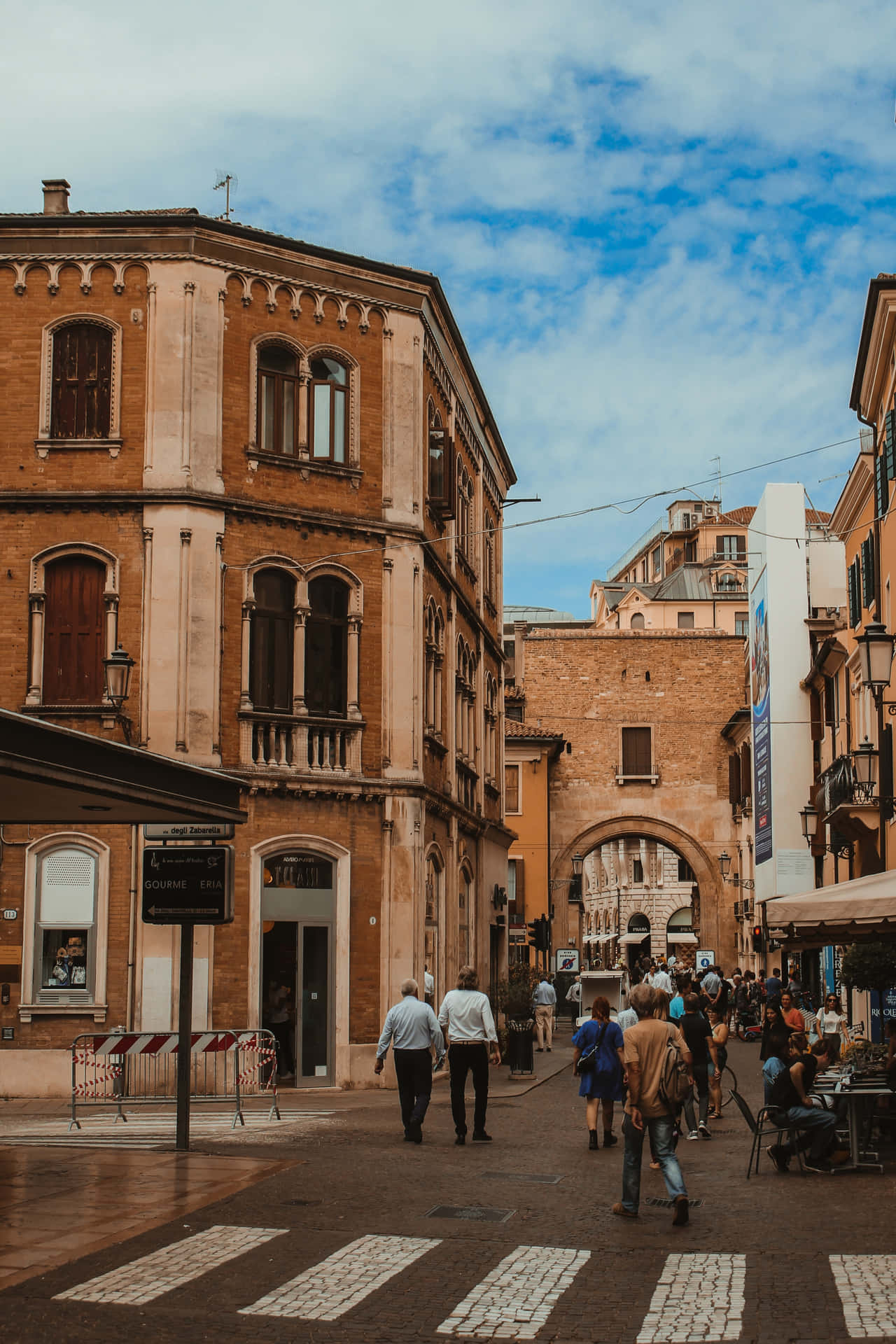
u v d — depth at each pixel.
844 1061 21.28
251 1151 16.17
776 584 48.06
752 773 55.91
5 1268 10.38
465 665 34.84
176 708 24.56
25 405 25.39
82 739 12.91
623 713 64.75
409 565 27.39
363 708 26.72
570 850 64.06
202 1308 9.59
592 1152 17.33
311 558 26.31
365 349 27.36
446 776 31.17
